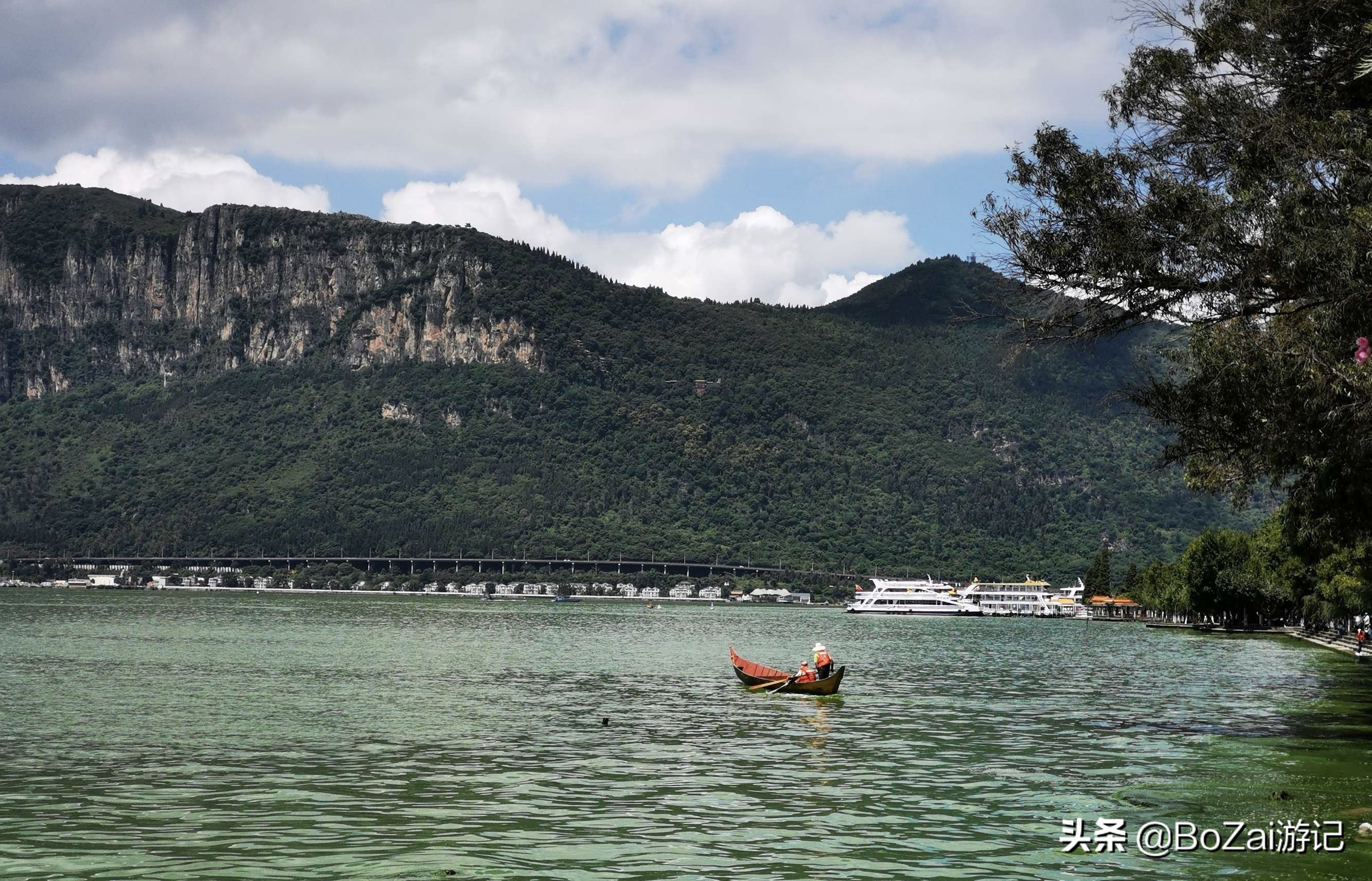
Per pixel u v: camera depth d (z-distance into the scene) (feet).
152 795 149.18
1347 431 136.87
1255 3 138.92
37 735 200.75
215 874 113.39
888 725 223.10
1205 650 488.85
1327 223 134.00
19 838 126.21
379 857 119.34
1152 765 172.45
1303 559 287.69
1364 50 134.10
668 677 333.62
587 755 183.32
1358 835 128.26
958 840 127.13
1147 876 113.50
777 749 191.21
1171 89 147.02
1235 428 150.92
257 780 159.53
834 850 123.24
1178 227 145.79
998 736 205.57
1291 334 138.41
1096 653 481.87
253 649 444.55
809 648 522.47
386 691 282.36
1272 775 163.02
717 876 113.70
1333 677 334.65
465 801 146.51
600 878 112.78
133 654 409.69
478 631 626.64
